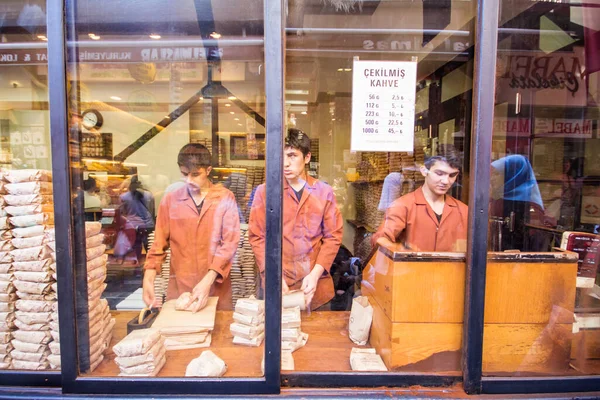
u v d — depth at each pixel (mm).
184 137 3072
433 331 1075
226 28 1602
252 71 1717
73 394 1048
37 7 1395
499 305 1079
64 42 1049
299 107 1407
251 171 1528
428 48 1295
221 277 1445
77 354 1073
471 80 1138
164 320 1252
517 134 1941
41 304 1100
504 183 1423
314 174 1459
